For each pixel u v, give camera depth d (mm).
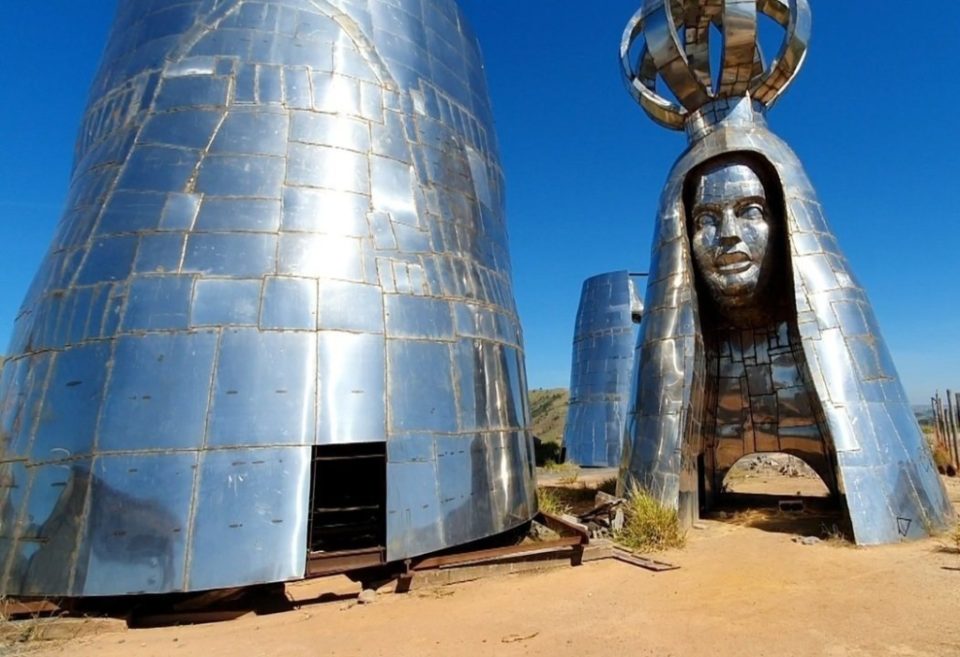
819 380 11125
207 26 9969
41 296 8922
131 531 7242
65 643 6445
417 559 8445
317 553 7797
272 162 9188
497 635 6312
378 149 10008
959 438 19484
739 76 13188
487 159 12406
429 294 9656
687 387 12219
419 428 8812
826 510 13234
